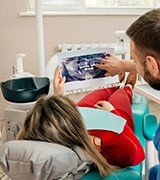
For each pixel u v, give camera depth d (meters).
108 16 3.03
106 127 1.20
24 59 2.94
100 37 3.07
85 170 1.10
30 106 1.47
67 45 2.91
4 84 1.55
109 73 1.46
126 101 1.49
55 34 2.96
